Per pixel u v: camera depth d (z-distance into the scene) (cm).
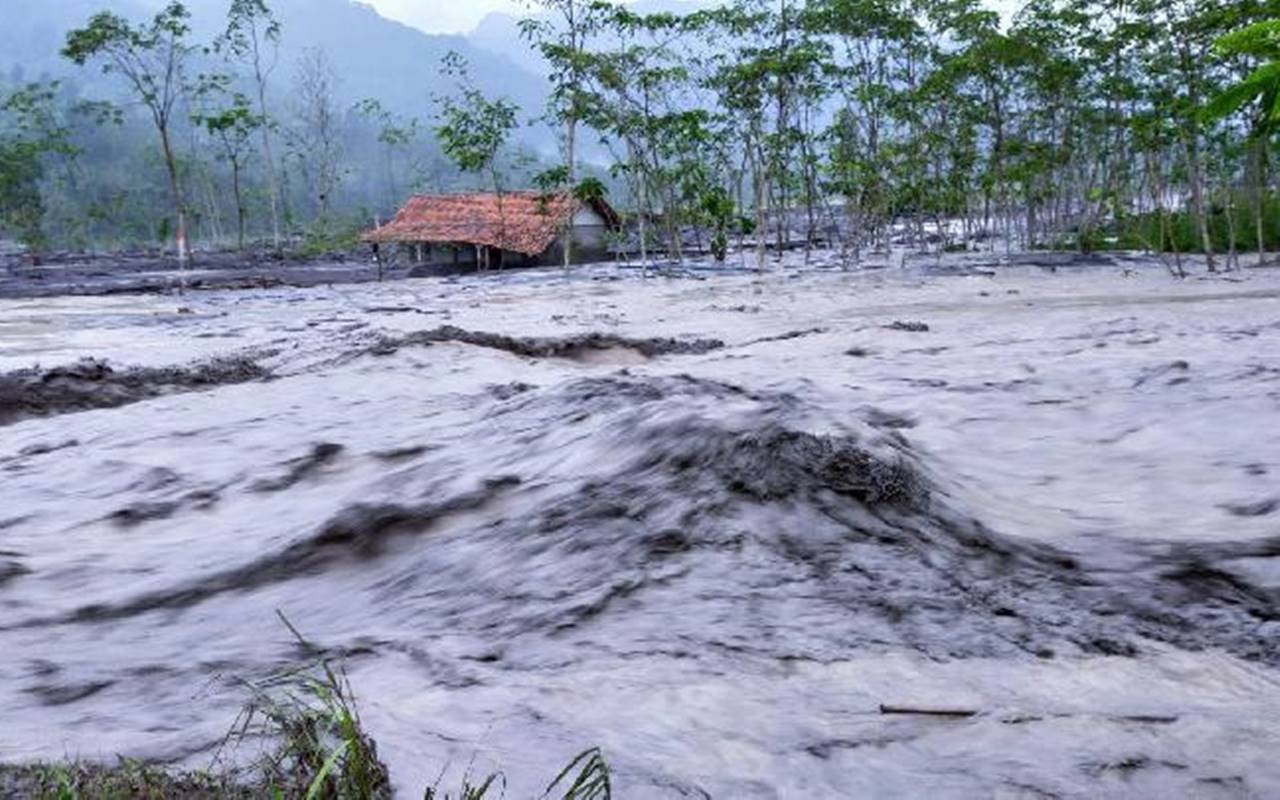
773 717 392
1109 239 4225
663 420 695
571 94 4131
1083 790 343
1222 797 342
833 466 620
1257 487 791
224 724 371
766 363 1484
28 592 614
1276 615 540
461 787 322
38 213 8250
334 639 493
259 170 13425
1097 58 3753
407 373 1330
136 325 2589
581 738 368
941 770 355
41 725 405
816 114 4831
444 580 567
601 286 3344
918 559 564
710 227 5019
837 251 4991
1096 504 755
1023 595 541
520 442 780
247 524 727
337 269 5481
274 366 1552
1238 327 1706
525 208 5241
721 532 571
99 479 880
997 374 1294
